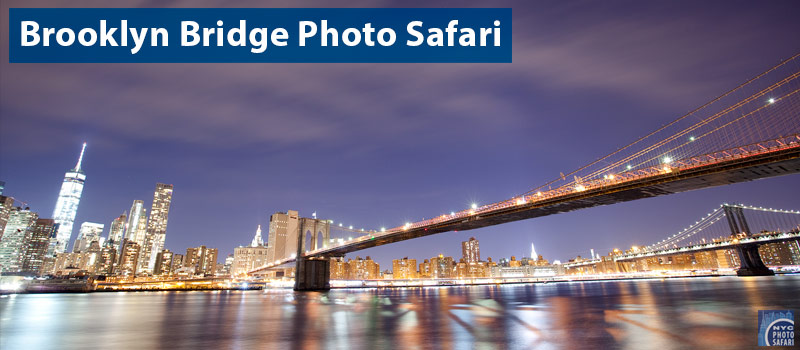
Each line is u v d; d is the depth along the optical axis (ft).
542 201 220.23
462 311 140.77
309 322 114.52
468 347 69.31
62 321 133.59
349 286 604.90
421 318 119.03
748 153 151.23
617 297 195.00
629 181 183.01
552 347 67.26
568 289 367.45
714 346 63.82
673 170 169.07
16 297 360.89
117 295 396.98
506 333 83.76
